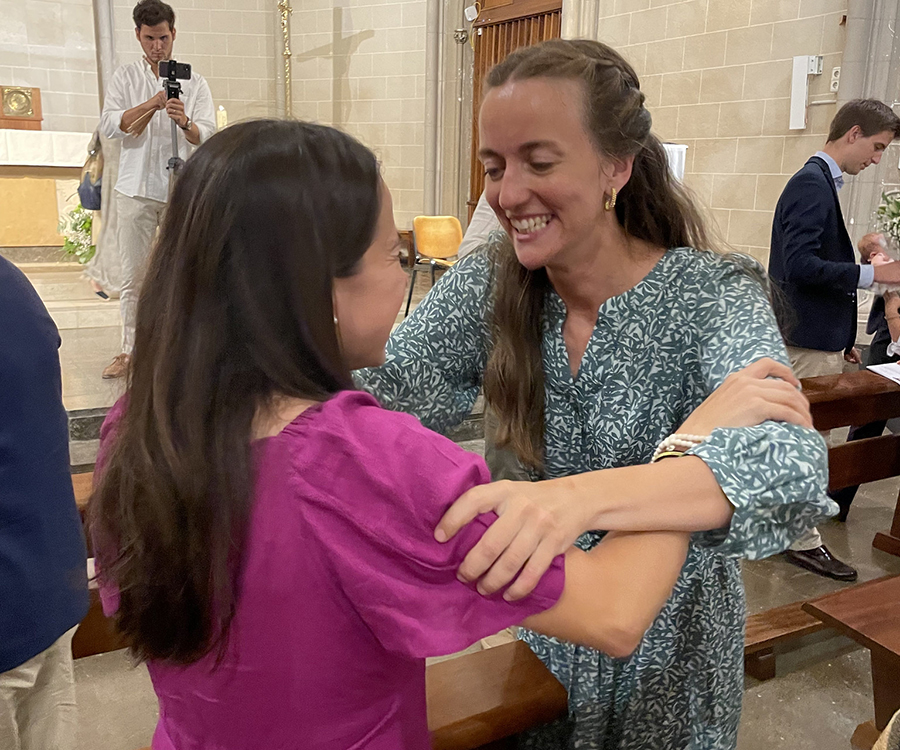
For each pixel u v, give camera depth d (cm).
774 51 559
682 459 80
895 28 501
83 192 562
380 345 71
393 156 949
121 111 434
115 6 839
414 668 68
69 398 423
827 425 285
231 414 60
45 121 823
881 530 352
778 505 80
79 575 117
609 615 68
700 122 611
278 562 59
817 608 176
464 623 61
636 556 73
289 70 959
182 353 61
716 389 93
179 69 423
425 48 898
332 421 61
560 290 114
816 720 232
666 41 622
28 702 131
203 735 65
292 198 60
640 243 112
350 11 933
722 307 105
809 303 310
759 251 591
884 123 300
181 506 58
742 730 227
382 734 65
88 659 257
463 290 125
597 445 115
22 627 108
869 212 514
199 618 59
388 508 60
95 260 579
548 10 727
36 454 109
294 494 59
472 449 430
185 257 61
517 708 118
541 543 64
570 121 96
